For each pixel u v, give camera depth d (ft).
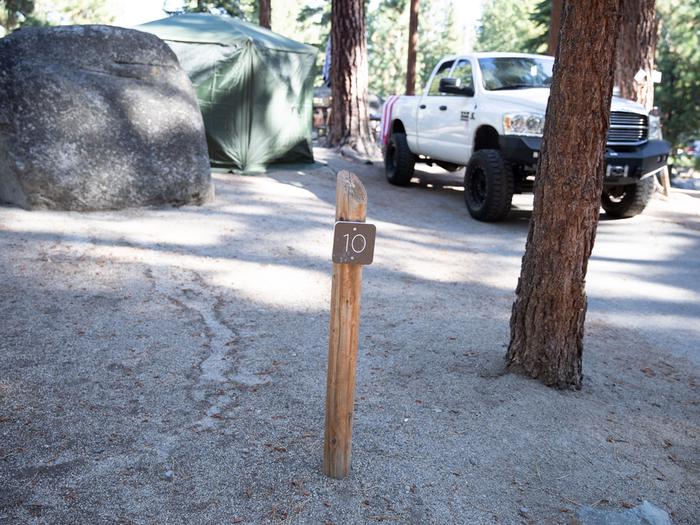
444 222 31.86
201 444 11.10
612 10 12.07
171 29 37.50
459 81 34.22
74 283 18.44
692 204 39.45
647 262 26.23
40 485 9.77
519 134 29.91
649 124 31.71
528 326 14.06
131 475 10.16
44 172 24.57
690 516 10.37
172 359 14.37
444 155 36.14
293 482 10.16
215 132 37.09
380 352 15.44
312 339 16.05
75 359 14.01
